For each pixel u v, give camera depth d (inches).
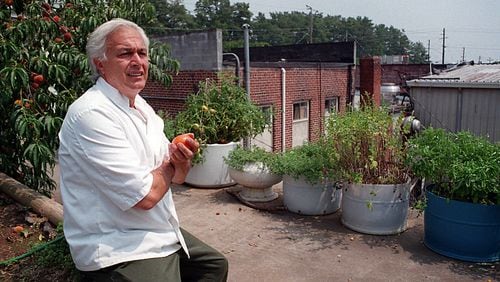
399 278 146.9
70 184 71.8
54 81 188.1
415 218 208.4
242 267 155.6
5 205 165.9
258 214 217.0
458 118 359.9
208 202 236.5
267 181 229.6
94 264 70.4
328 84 601.0
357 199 188.5
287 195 220.7
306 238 184.1
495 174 151.6
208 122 265.9
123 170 67.6
